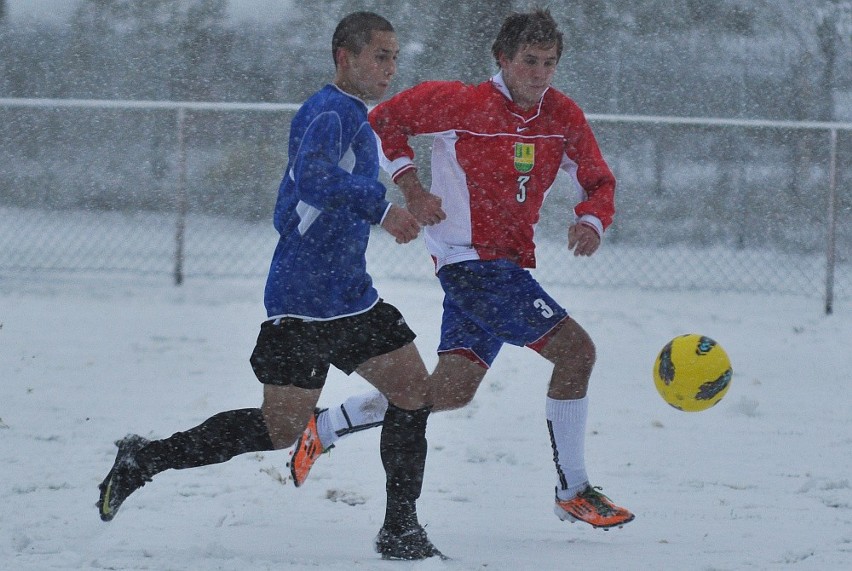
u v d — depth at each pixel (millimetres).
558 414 16422
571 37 64688
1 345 32250
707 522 17188
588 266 49812
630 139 53656
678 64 65125
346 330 14445
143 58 71188
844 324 39125
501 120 16891
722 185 53594
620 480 20094
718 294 44844
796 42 65812
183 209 44094
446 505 18016
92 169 59969
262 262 49188
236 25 69625
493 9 62000
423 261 50219
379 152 17297
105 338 33719
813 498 18875
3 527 15844
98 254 50312
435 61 62719
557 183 54688
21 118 60375
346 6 67750
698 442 23203
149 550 14703
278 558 14469
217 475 19422
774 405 27016
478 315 16938
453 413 25250
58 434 22453
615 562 14703
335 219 14156
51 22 72812
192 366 30016
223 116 56344
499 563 14477
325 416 17703
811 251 52375
